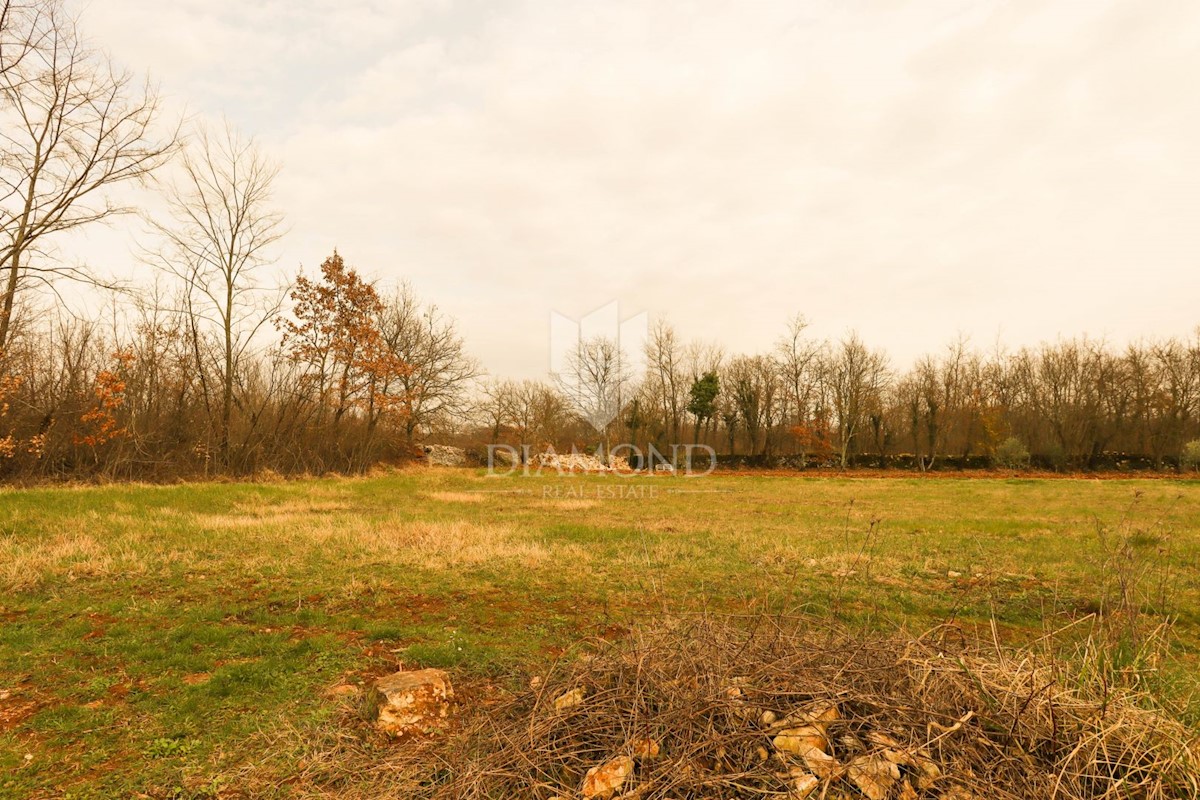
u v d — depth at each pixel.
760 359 54.81
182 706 4.52
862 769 2.95
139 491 17.19
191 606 7.03
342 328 30.89
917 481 34.91
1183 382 44.47
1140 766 3.04
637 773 3.13
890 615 7.16
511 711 4.02
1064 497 23.25
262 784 3.59
